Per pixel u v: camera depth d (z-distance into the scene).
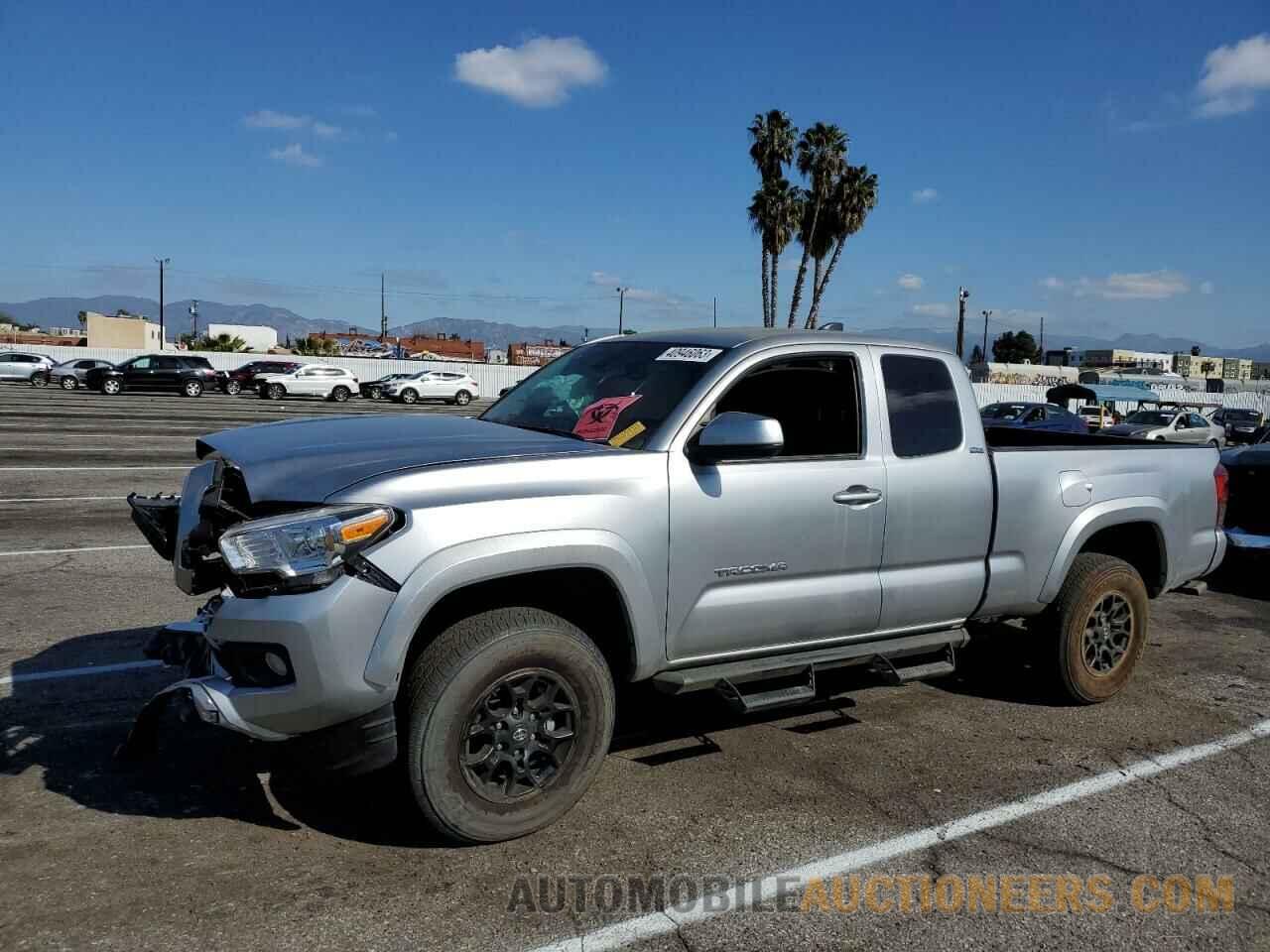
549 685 3.55
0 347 52.91
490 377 59.19
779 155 39.75
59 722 4.50
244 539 3.18
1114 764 4.52
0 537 8.83
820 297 41.12
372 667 3.17
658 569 3.75
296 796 3.83
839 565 4.26
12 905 3.02
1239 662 6.36
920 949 3.01
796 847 3.61
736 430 3.68
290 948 2.86
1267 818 4.00
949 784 4.22
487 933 2.98
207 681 3.33
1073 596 5.15
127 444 17.67
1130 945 3.08
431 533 3.26
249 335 97.75
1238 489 8.56
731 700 3.95
